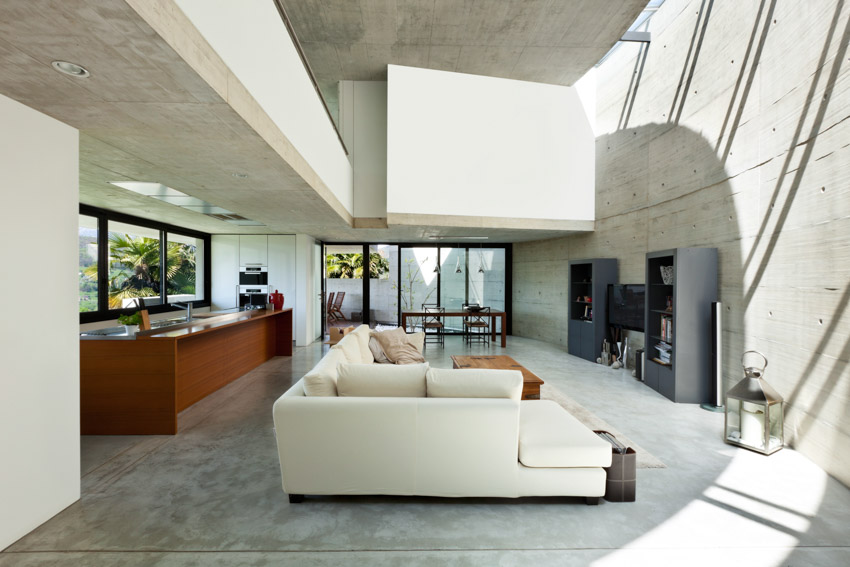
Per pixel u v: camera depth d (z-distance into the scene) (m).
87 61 1.73
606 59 7.32
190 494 2.74
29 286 2.28
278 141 3.04
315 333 9.71
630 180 6.64
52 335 2.43
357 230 8.00
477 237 9.28
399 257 10.64
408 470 2.61
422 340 6.10
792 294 3.58
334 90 8.21
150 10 1.46
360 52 6.66
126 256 6.51
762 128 4.04
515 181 7.18
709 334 4.79
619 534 2.33
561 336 8.99
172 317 7.55
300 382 3.11
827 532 2.35
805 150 3.46
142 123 2.46
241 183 4.01
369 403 2.59
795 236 3.56
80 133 2.63
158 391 3.83
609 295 7.12
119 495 2.72
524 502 2.66
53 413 2.45
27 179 2.25
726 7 4.60
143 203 5.29
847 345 2.96
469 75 6.96
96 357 3.82
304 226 7.39
